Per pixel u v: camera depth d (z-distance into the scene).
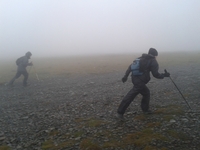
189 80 15.49
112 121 7.98
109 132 6.95
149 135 6.45
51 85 17.03
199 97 10.52
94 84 16.42
